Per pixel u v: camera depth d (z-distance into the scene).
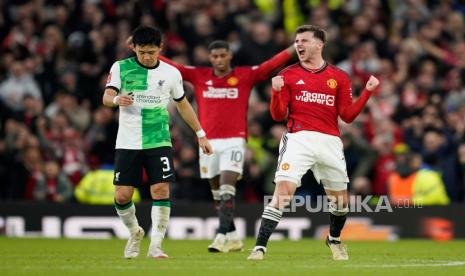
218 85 33.62
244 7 58.19
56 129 49.78
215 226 44.44
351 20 59.12
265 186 47.41
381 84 54.91
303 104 26.81
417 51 59.38
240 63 54.09
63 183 46.97
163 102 27.14
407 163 45.31
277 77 26.03
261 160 47.44
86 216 44.34
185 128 48.72
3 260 27.19
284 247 37.03
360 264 26.30
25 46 54.66
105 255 30.02
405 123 51.69
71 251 32.84
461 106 51.66
